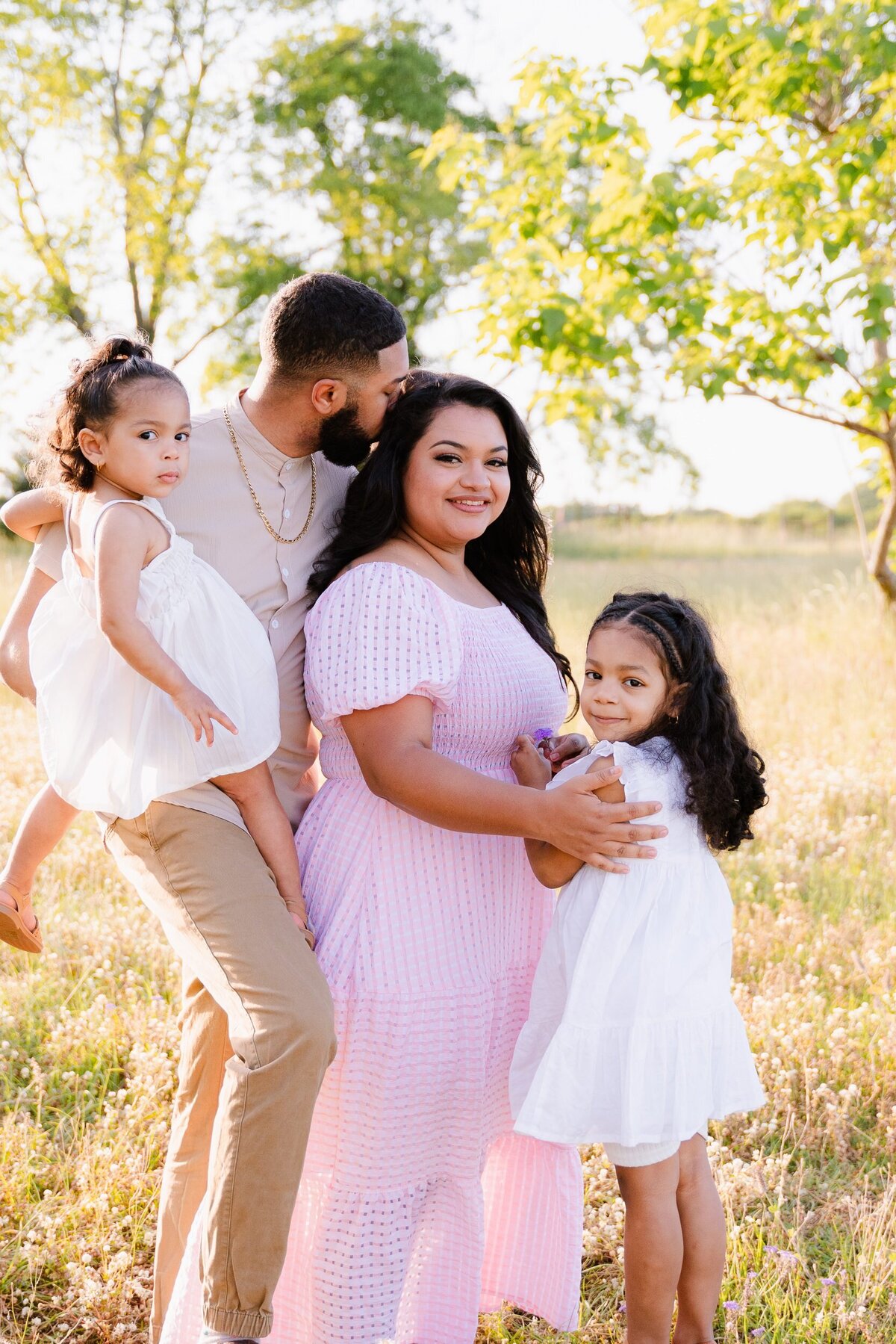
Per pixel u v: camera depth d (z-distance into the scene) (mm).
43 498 2352
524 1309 2576
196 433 2361
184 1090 2383
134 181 16969
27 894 2494
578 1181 2518
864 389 7621
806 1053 3359
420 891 2250
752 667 8078
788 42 6844
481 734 2340
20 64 16438
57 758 2178
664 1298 2240
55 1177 2928
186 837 2123
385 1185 2203
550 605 11602
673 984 2197
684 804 2244
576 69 7562
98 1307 2502
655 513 27281
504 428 2459
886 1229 2734
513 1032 2465
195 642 2154
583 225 7703
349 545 2371
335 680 2168
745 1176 2846
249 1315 1902
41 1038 3600
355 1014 2184
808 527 27859
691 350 7535
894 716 6977
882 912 4406
